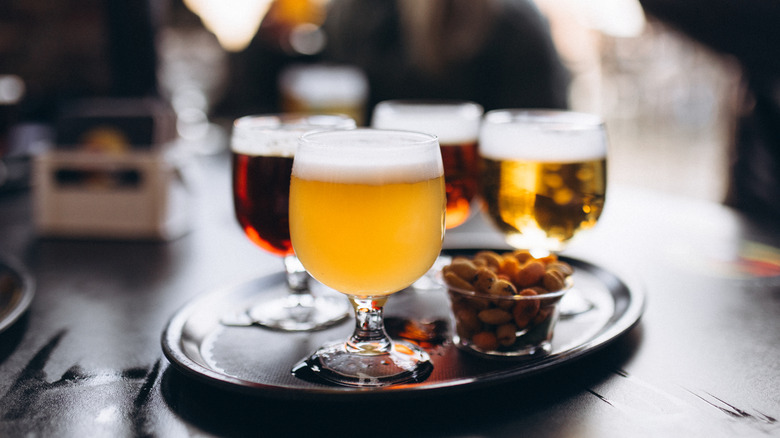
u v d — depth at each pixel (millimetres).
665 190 2287
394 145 493
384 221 440
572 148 558
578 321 556
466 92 1473
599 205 581
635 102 2533
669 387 450
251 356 497
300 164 462
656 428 409
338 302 599
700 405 430
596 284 632
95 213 779
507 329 484
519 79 1436
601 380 458
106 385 457
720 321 547
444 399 438
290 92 1088
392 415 423
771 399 436
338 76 1092
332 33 1585
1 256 714
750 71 1155
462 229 806
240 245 757
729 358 486
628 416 420
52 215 782
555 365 453
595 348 472
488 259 529
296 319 557
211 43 1989
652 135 2559
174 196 817
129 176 771
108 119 780
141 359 492
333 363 474
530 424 413
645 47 2406
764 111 1145
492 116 617
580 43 1918
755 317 553
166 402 437
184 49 1965
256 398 441
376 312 498
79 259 709
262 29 1632
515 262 511
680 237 765
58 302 596
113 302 597
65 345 514
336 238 443
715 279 639
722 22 1138
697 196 2174
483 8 1404
